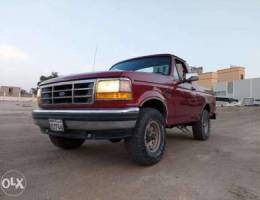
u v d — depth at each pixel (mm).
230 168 3914
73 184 3168
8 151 4832
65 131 3742
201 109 6305
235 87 51562
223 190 3020
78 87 3664
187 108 5449
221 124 11172
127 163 4102
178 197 2812
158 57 5336
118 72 3551
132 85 3602
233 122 12102
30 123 9883
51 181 3260
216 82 58656
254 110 24469
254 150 5270
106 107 3449
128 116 3418
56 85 3930
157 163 4105
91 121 3412
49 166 3900
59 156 4508
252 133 8031
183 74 5477
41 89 4281
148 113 3846
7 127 8477
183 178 3430
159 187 3102
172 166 3986
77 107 3633
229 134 7793
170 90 4629
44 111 3971
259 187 3125
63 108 3783
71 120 3582
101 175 3518
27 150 4941
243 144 5980
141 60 5535
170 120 4746
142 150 3713
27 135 6801
